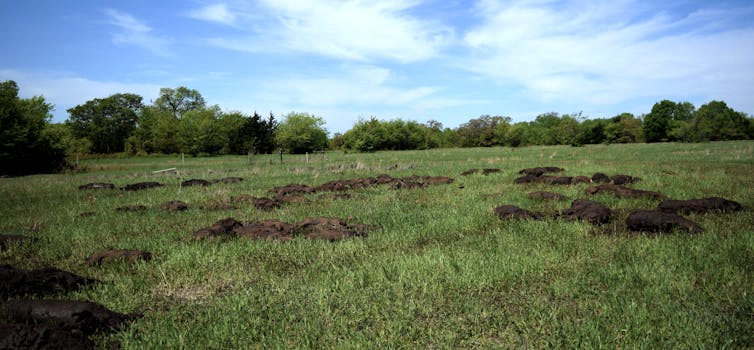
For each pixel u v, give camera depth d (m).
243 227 8.10
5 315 4.01
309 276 5.52
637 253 5.95
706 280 4.92
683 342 3.59
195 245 6.93
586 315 4.15
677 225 7.02
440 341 3.72
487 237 7.11
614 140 74.38
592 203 8.62
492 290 4.91
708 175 14.19
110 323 4.11
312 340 3.77
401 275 5.26
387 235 7.48
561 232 7.33
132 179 19.66
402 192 12.72
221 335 3.88
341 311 4.37
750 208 8.69
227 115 69.56
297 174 19.59
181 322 4.29
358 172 19.89
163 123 72.31
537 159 27.31
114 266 6.12
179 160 45.44
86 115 83.75
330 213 9.70
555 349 3.53
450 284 5.02
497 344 3.67
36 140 31.47
